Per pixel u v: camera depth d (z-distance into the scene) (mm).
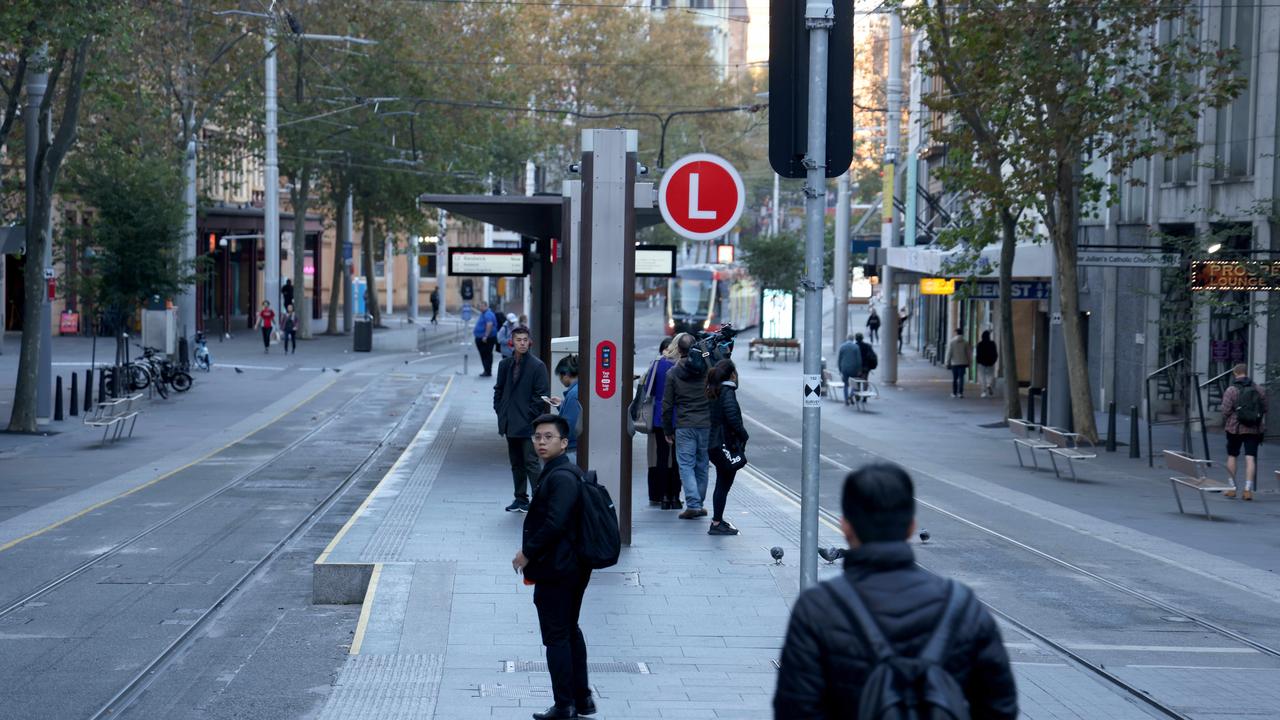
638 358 49281
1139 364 30984
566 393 13969
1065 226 24844
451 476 17859
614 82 72750
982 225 27266
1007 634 10094
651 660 9008
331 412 28594
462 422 26000
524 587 10773
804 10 7141
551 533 7379
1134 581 12203
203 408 29172
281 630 10164
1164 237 24234
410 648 9070
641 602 10617
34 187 24375
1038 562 13039
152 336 37375
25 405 24000
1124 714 8000
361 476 19141
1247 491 18266
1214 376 27719
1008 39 23609
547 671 8578
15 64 24984
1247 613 10930
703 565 12062
